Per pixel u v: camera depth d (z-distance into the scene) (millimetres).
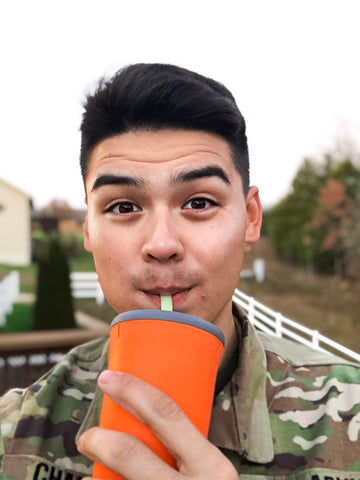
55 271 9820
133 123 886
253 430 1068
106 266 924
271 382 1179
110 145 904
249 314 1801
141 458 642
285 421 1115
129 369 703
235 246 929
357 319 9406
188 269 875
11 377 7008
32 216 38375
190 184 883
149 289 880
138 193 884
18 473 1070
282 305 12578
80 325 10156
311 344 1412
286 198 19969
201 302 894
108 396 727
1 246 33531
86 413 1159
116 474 686
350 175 17375
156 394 661
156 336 706
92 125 927
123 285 899
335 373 1213
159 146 886
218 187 901
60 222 40312
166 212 886
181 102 875
